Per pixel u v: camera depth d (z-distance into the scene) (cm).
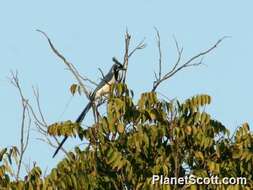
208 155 2570
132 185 2516
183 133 2533
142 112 2541
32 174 2484
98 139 2528
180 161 2541
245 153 2545
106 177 2497
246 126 2589
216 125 2572
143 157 2545
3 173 2492
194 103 2559
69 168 2497
